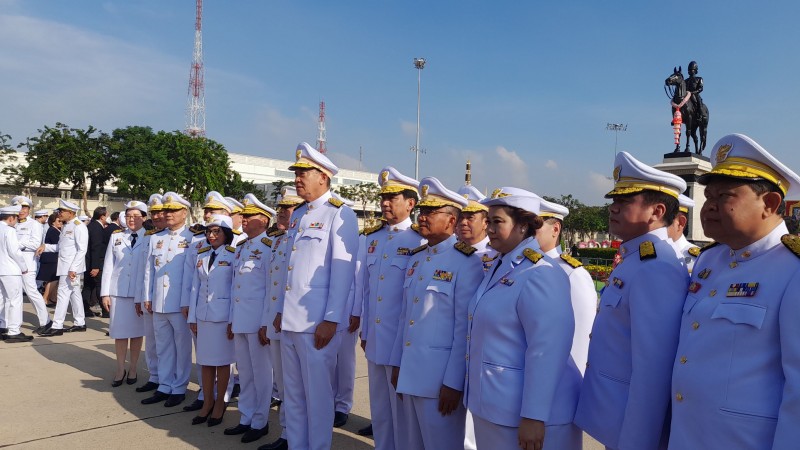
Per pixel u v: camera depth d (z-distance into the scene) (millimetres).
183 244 5688
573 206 50250
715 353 1879
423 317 3213
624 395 2270
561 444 2479
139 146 32688
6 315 8125
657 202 2365
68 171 30328
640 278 2229
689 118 12312
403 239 4246
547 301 2406
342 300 4004
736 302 1877
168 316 5539
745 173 1886
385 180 4555
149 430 4793
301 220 4289
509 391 2459
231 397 5824
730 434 1790
